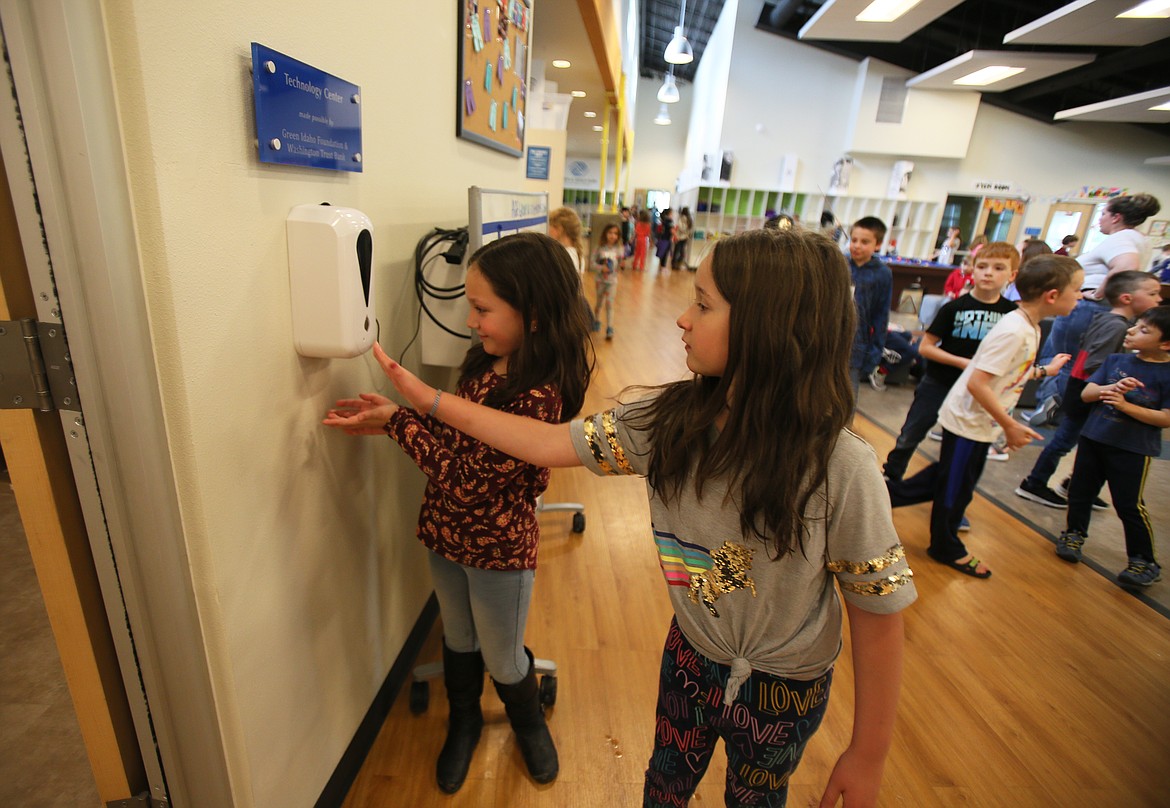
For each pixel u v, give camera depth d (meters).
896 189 10.14
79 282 0.65
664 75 16.48
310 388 0.99
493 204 1.47
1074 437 2.87
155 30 0.61
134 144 0.62
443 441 1.08
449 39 1.51
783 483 0.65
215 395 0.76
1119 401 2.20
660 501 0.78
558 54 5.04
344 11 0.98
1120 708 1.69
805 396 0.64
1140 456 2.20
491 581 1.16
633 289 9.59
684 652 0.90
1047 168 10.06
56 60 0.58
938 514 2.32
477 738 1.39
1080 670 1.83
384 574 1.42
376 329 1.00
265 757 0.97
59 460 0.74
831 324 0.64
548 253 1.00
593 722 1.52
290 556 0.99
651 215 14.82
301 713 1.08
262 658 0.93
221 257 0.75
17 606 1.85
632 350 5.48
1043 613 2.10
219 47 0.70
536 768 1.33
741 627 0.77
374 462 1.31
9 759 1.34
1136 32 6.22
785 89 10.20
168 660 0.84
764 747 0.84
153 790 0.93
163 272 0.66
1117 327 2.76
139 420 0.71
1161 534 2.76
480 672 1.37
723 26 10.89
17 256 0.66
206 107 0.69
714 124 11.20
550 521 2.52
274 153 0.81
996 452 3.67
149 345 0.69
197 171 0.69
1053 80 8.49
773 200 10.90
